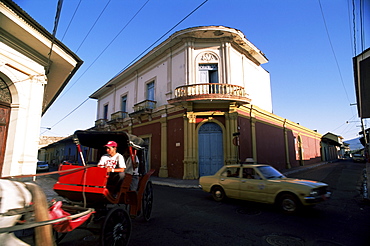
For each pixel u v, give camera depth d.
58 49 8.02
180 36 15.15
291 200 6.15
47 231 2.71
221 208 6.92
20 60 7.40
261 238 4.46
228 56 15.03
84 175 3.98
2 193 2.66
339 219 5.70
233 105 14.28
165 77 16.88
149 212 5.75
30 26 6.75
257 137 17.30
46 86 11.55
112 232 3.69
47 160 44.72
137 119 19.06
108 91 25.34
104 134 4.96
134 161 4.75
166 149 16.05
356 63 8.00
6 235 2.51
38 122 7.99
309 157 30.50
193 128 14.66
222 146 14.53
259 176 7.09
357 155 37.06
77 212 3.62
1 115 7.16
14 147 7.16
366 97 10.73
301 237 4.50
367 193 8.83
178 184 12.21
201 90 14.20
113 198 4.01
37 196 2.85
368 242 4.22
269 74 22.25
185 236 4.59
